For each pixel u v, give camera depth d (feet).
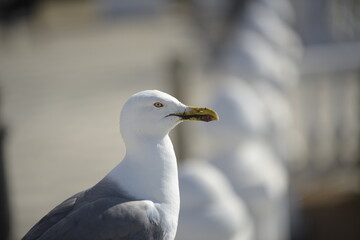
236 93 25.22
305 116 45.55
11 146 47.09
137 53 72.23
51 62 69.82
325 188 44.27
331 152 45.47
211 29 70.79
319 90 45.55
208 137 25.35
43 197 39.19
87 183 41.27
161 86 59.93
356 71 45.70
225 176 23.24
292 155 44.19
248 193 23.18
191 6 77.92
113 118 52.85
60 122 52.08
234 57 34.99
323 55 46.29
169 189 15.88
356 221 40.24
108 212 14.92
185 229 18.51
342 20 59.06
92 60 70.18
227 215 18.79
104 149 46.85
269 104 31.19
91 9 93.50
